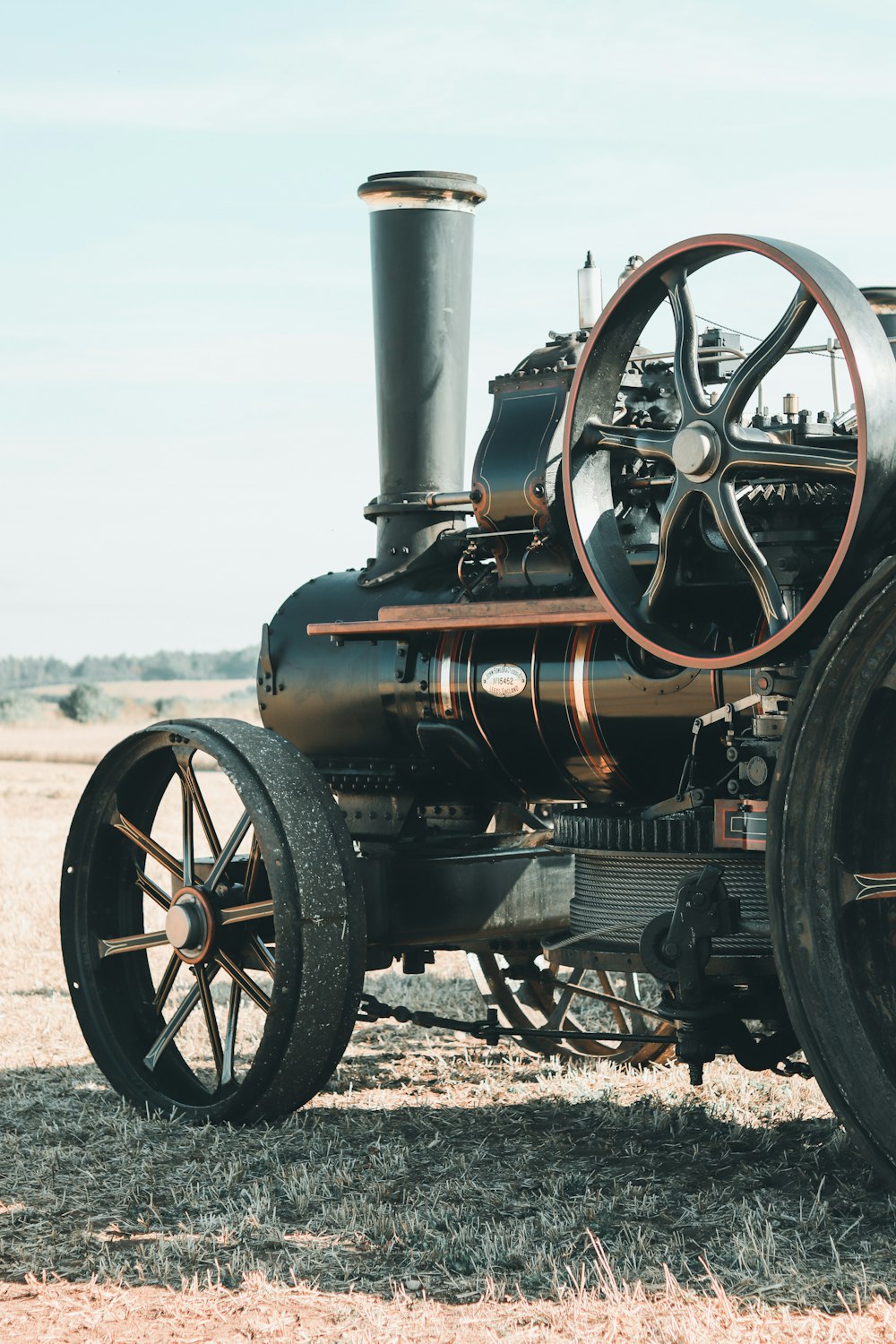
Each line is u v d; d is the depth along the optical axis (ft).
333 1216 13.04
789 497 13.16
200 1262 12.17
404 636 16.97
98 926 18.19
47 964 27.53
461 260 18.22
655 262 13.43
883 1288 10.97
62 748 198.80
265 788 16.08
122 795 18.21
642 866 14.67
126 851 18.40
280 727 18.51
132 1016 18.15
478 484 16.15
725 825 13.57
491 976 19.79
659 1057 19.16
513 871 18.06
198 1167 14.78
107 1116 16.76
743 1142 15.28
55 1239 12.80
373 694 17.33
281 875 15.70
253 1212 13.15
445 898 17.39
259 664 18.63
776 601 12.94
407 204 17.90
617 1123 16.21
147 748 17.61
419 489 18.01
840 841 12.21
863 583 12.30
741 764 13.39
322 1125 16.22
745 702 13.41
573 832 15.44
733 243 12.74
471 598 16.67
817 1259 11.68
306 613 18.35
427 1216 13.07
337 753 18.15
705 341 15.99
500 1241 12.27
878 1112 11.87
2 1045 20.75
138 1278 11.82
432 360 17.98
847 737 11.96
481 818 17.90
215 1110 16.37
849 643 11.77
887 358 12.12
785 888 12.26
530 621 14.87
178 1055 17.84
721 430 13.10
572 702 15.38
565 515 15.66
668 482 14.71
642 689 14.75
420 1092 17.97
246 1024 21.93
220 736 16.66
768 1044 14.15
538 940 18.57
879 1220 12.57
